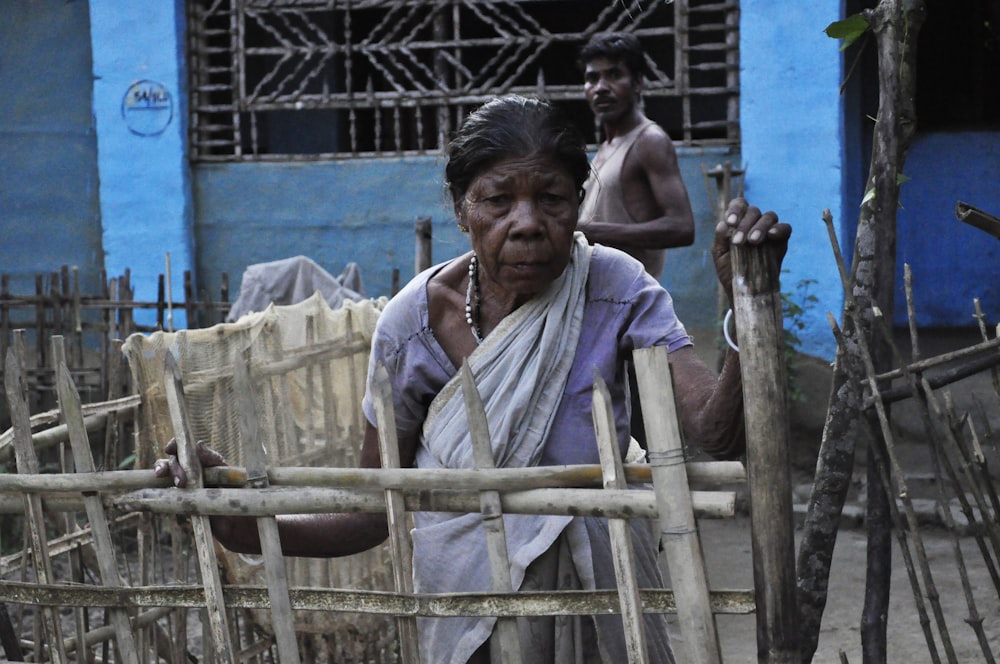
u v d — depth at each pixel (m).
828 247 6.21
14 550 5.09
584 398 1.81
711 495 1.51
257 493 1.67
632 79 4.11
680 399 1.77
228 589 1.73
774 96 6.24
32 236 7.60
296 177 7.01
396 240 6.94
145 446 2.76
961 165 7.27
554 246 1.74
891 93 1.88
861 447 5.73
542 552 1.78
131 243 7.13
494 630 1.80
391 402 1.66
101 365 5.75
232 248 7.12
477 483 1.60
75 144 7.51
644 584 1.86
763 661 1.50
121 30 7.00
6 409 5.90
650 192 4.09
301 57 8.42
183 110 7.04
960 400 5.61
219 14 7.02
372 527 1.99
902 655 3.94
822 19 6.12
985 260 7.26
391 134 8.62
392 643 3.35
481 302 1.87
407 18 6.83
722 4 6.41
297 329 3.22
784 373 1.48
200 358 2.87
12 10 7.49
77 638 2.20
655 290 1.85
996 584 1.83
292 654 1.71
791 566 1.48
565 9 9.88
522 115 1.75
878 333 1.89
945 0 7.60
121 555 4.80
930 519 5.29
